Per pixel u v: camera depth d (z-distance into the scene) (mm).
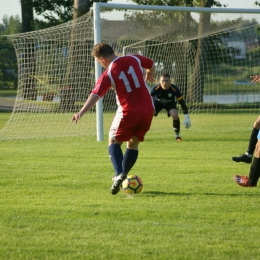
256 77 21500
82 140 34250
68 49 41625
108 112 51156
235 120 51594
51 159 25094
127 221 13109
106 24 39188
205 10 37125
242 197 16156
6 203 15289
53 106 44125
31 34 39750
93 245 11133
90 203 15258
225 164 23609
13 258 10344
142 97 16234
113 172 21172
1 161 24359
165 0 78938
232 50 60438
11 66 98875
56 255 10516
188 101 58656
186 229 12359
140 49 50312
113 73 16078
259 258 10398
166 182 18828
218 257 10430
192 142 32938
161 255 10523
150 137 36250
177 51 52281
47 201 15578
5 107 72438
